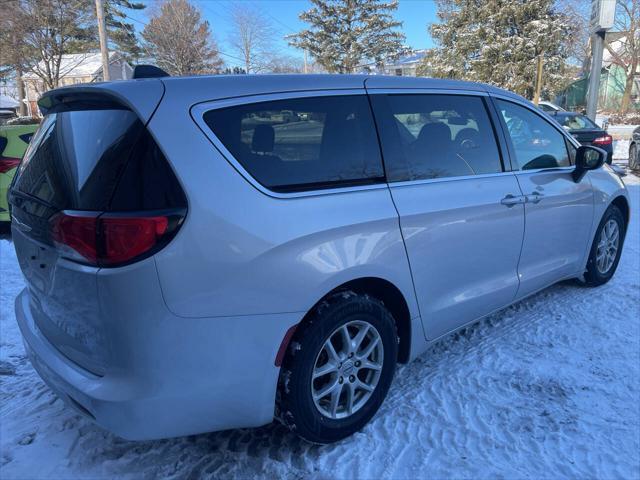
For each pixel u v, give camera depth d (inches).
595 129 476.4
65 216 82.1
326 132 101.9
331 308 95.7
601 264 181.6
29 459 100.1
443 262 117.1
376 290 108.8
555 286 188.1
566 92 1330.0
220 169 85.3
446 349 142.7
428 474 95.1
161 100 84.6
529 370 129.9
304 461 99.3
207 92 89.3
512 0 1095.0
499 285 135.0
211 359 84.3
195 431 87.1
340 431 102.3
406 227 107.8
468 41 1145.4
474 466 96.8
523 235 139.1
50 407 118.4
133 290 77.4
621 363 132.6
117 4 1715.1
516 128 144.7
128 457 100.9
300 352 92.7
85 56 1321.4
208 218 82.0
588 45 1286.9
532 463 97.4
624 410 113.1
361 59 1859.0
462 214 119.9
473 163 129.0
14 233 105.6
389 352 108.8
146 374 80.5
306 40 1849.2
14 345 149.9
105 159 83.0
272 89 96.3
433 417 111.9
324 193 97.3
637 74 1256.8
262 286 86.6
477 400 117.7
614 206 180.9
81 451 102.7
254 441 105.7
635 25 1127.6
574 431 106.3
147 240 77.5
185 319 81.0
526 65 1085.8
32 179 98.6
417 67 1365.7
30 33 1109.7
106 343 80.9
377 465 97.7
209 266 81.8
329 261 93.8
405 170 112.7
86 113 91.2
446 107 126.7
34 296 101.1
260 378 89.6
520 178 139.3
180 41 1620.3
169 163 81.4
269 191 90.0
